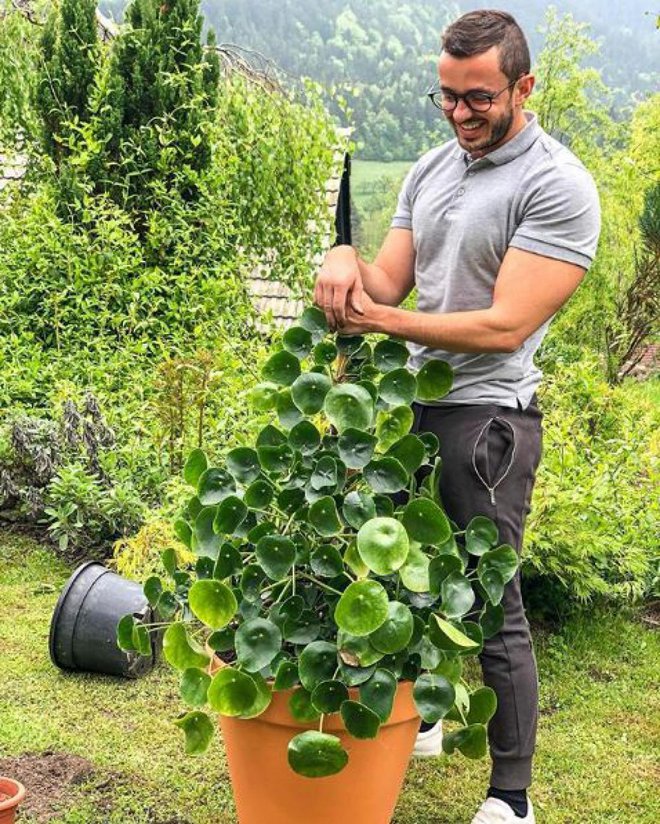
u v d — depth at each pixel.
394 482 2.46
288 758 2.27
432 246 2.78
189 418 5.52
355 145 8.08
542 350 8.50
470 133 2.60
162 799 3.06
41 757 3.26
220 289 7.09
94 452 5.35
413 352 2.93
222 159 7.72
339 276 2.52
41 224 7.32
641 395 9.87
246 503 2.48
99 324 7.02
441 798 3.15
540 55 11.29
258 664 2.34
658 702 3.89
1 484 5.38
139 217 7.80
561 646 4.29
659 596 4.89
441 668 2.47
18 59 8.02
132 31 7.87
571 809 3.15
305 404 2.49
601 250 9.88
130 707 3.62
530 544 4.28
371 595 2.25
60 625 3.79
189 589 2.59
